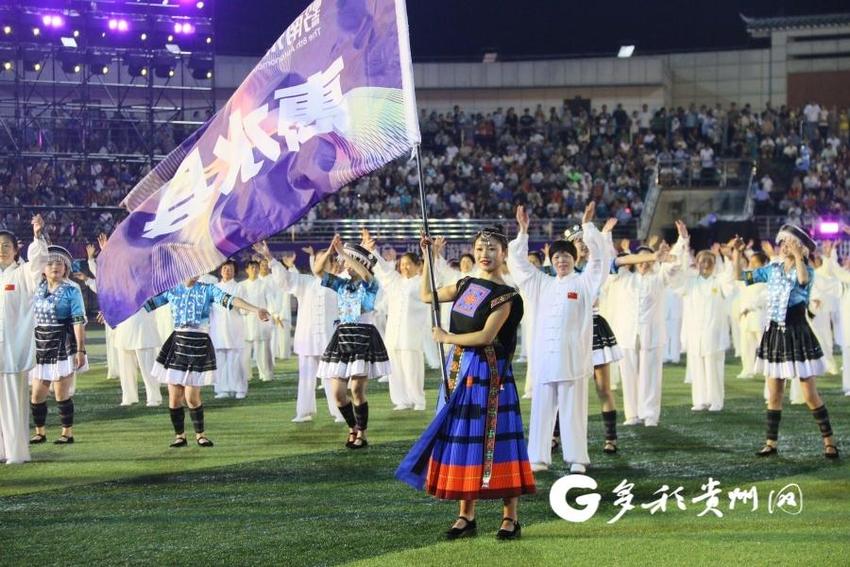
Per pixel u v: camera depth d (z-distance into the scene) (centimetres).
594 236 945
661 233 3472
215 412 1423
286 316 2275
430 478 705
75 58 2862
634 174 3741
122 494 879
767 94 4253
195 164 842
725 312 1398
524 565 654
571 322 944
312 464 1010
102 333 2995
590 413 1378
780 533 731
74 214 3138
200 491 888
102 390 1700
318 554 684
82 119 2956
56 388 1158
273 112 811
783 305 1023
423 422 1294
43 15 2770
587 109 4259
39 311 1145
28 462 1037
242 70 3962
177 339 1123
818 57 4206
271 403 1517
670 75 4316
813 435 1163
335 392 1109
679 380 1789
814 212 3484
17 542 723
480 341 693
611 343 1073
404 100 752
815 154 3822
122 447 1127
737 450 1069
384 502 839
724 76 4297
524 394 1582
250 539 724
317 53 802
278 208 789
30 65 2900
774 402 1038
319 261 1173
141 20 2823
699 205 3641
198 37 2877
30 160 3169
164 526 764
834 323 2081
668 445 1104
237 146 823
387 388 1689
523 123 4009
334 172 773
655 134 3956
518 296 710
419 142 741
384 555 680
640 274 1255
